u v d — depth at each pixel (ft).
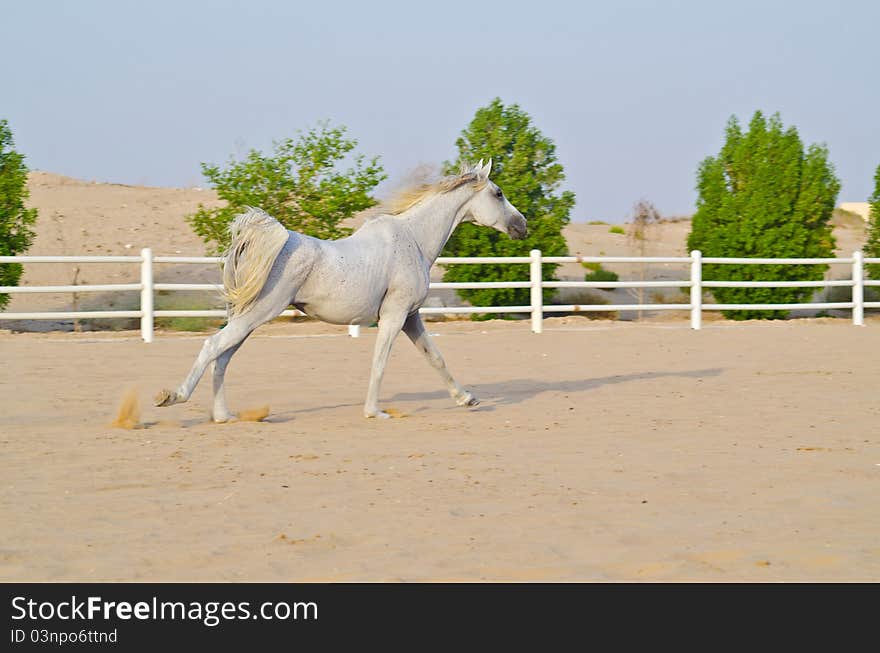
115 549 20.59
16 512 23.31
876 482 26.11
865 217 219.00
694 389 43.91
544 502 24.12
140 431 33.42
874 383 45.62
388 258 35.27
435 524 22.26
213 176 74.13
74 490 25.38
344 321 35.04
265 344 59.67
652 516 22.89
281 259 33.35
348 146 75.36
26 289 57.36
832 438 32.12
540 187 83.10
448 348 59.11
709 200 89.30
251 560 19.95
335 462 28.66
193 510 23.49
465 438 32.42
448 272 80.23
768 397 41.39
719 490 25.30
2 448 30.45
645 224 113.19
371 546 20.75
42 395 41.01
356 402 40.47
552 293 82.69
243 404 39.81
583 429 34.09
